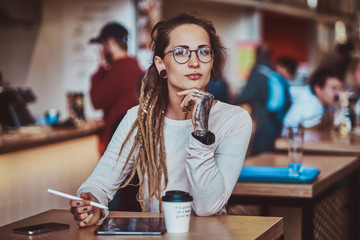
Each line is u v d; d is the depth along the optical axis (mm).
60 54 7062
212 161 1939
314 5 11312
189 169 1933
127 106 4773
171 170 2109
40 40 7160
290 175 2902
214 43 2143
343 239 3758
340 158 3721
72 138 4566
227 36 9805
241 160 2068
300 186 2818
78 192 2092
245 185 2891
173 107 2104
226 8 9781
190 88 2012
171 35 2039
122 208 2408
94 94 4844
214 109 2107
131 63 4824
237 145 2066
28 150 4020
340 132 4758
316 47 12742
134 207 2365
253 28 9812
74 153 4789
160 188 2090
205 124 1903
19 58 7281
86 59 6969
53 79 7133
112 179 2141
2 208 3715
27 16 6992
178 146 2100
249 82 5473
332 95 5199
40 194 4191
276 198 2891
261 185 2869
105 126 4879
